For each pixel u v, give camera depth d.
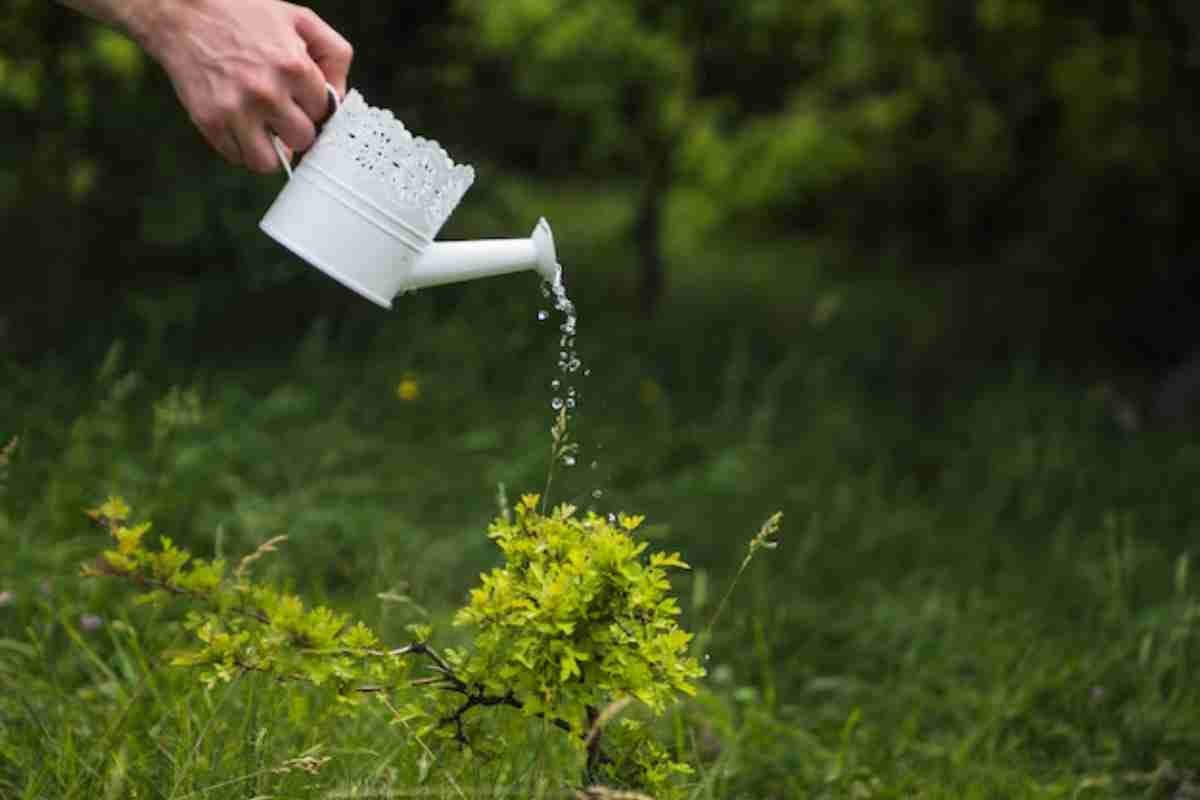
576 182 15.09
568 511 2.61
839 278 12.66
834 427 7.20
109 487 5.11
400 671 2.56
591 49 8.70
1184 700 4.32
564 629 2.38
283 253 7.39
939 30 10.09
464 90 8.59
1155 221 10.20
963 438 7.39
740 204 9.70
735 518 5.96
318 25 2.63
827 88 10.51
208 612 2.57
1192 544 5.96
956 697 4.39
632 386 7.70
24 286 7.74
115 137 7.60
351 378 7.05
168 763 3.10
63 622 3.75
